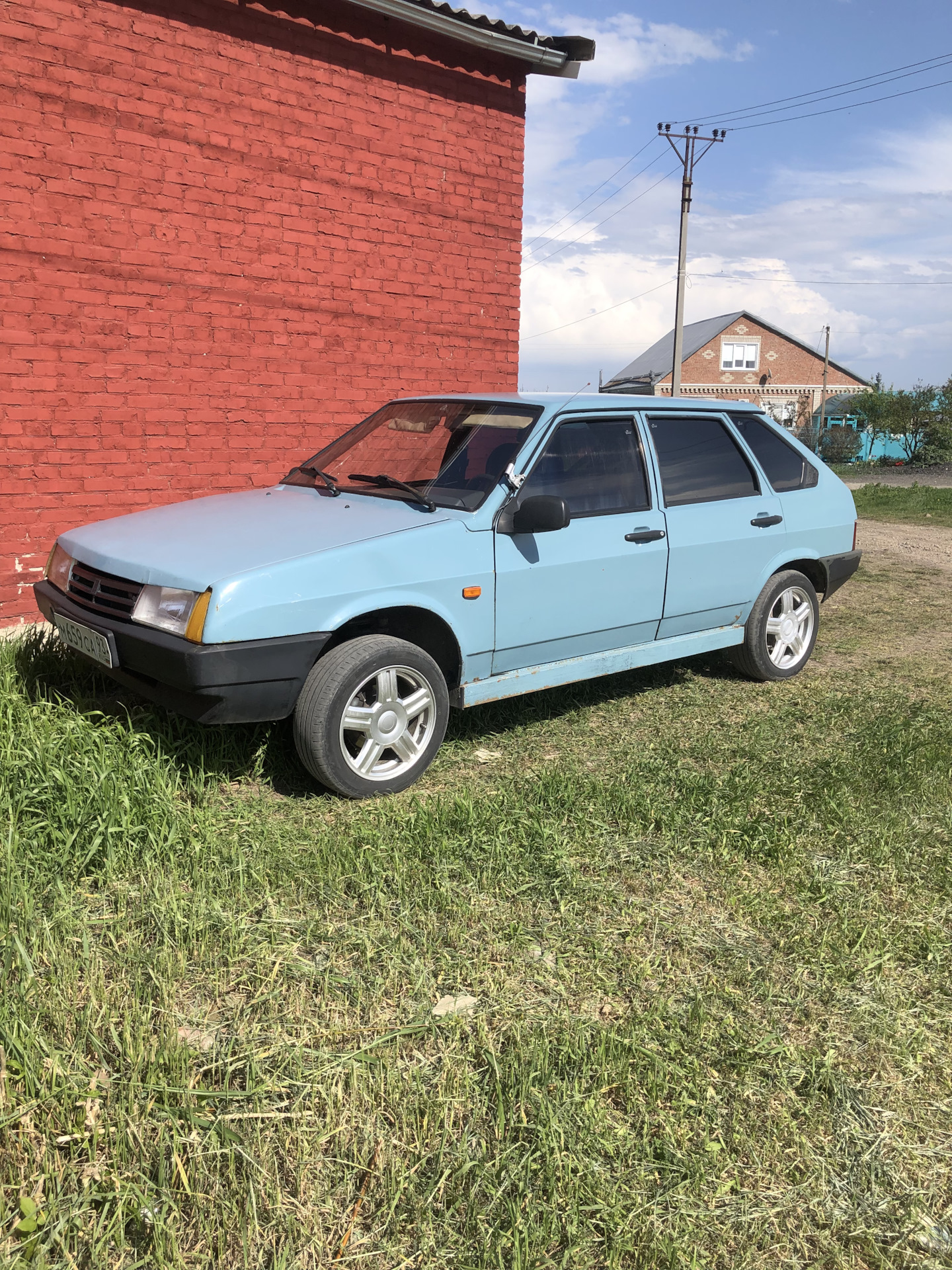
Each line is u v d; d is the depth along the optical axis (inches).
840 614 323.0
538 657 180.1
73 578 162.6
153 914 113.3
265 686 139.3
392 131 299.4
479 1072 90.6
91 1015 94.0
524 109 337.1
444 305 324.8
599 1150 81.9
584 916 120.4
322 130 281.3
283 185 275.0
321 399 294.5
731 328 2182.6
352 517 163.9
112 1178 76.1
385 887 122.4
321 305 289.7
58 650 191.9
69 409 240.8
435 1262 71.4
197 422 266.4
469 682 169.0
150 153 246.1
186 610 135.9
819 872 132.5
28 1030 88.4
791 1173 81.7
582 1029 96.3
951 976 110.7
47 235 231.1
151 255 249.9
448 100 313.3
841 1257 73.9
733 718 201.3
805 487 239.0
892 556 470.9
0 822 124.4
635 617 194.2
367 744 151.8
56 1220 72.5
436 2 285.9
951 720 197.9
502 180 335.3
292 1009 98.5
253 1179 76.9
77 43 229.8
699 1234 75.2
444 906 119.3
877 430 2009.1
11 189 224.1
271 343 279.6
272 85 268.1
